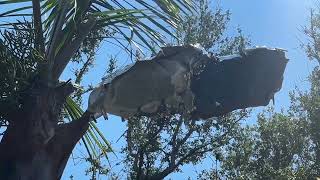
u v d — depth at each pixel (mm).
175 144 15281
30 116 5020
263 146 17781
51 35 5406
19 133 4977
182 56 4668
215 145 15945
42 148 4945
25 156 4898
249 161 17469
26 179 4836
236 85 4727
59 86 5273
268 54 4723
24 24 5398
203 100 4734
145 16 5547
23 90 5102
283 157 17906
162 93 4699
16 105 5047
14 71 5074
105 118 4930
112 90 4742
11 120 5047
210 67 4742
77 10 5562
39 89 5133
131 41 5535
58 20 5434
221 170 17234
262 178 16938
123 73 4680
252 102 4781
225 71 4738
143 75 4656
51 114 5102
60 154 5000
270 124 18031
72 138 5047
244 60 4723
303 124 17984
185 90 4695
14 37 5258
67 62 5449
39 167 4883
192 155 15773
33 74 5168
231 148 17188
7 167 4891
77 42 5543
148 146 14766
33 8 5465
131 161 14867
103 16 5660
